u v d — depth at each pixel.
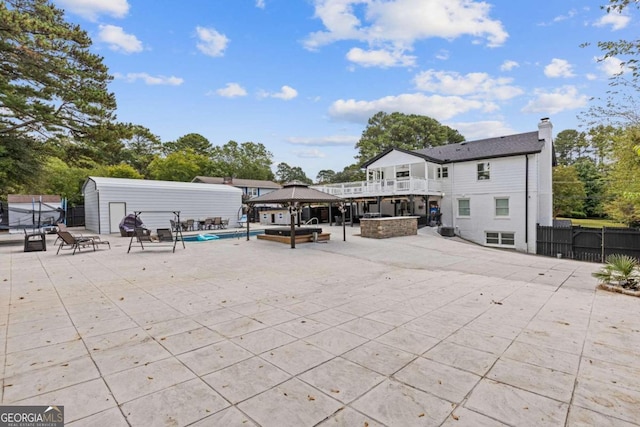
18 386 2.58
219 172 46.09
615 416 2.21
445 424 2.13
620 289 5.67
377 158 23.89
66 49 13.17
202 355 3.19
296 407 2.32
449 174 21.89
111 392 2.51
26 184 15.84
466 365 2.98
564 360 3.07
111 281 6.50
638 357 3.12
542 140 19.12
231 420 2.17
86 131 14.90
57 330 3.85
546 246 16.89
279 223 26.86
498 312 4.56
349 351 3.29
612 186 13.02
